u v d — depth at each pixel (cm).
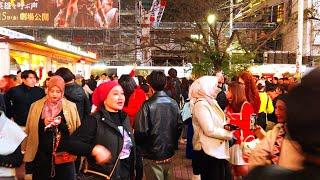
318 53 4094
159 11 4456
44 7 3659
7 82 1063
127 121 486
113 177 459
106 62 4781
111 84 466
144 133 614
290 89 175
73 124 584
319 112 163
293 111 169
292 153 193
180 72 3434
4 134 488
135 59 4788
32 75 886
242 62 2302
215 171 667
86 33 4644
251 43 2912
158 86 627
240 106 659
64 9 3675
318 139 163
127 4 4647
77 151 451
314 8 3300
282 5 4412
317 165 168
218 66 2270
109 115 468
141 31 4500
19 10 3644
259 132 620
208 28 2689
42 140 579
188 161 1195
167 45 3375
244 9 3241
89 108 808
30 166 586
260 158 417
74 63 3148
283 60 3975
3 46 1568
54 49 2194
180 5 3019
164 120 619
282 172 182
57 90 583
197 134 669
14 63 1800
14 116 879
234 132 654
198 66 2288
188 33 2941
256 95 741
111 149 459
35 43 1742
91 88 1488
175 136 634
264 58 3969
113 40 4688
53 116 575
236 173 664
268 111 986
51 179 578
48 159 578
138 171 521
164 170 625
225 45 2452
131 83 820
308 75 171
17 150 492
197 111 649
